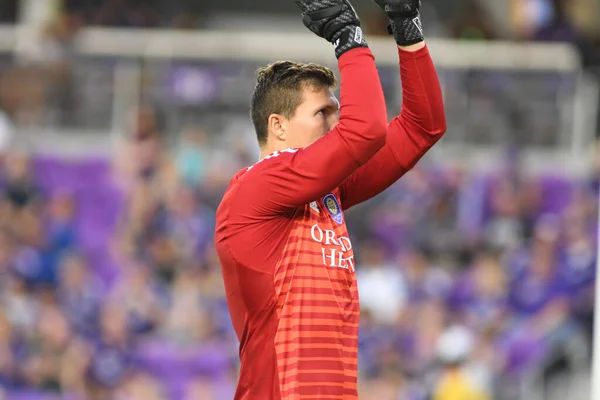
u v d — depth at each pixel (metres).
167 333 38.03
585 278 37.41
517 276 38.47
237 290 12.34
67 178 43.94
